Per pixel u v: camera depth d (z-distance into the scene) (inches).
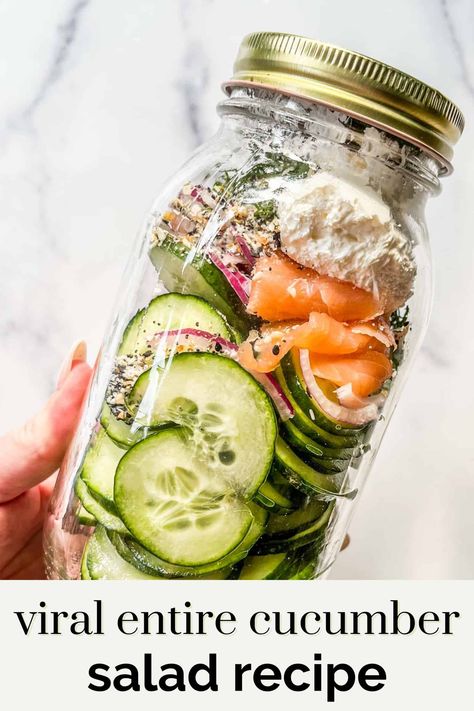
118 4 19.1
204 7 19.0
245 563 14.2
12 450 18.3
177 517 13.6
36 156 19.6
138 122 19.4
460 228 19.6
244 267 13.8
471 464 20.2
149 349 14.1
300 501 14.1
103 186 19.6
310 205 13.6
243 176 14.4
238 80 14.4
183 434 13.5
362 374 13.8
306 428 13.7
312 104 13.8
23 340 20.2
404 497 20.4
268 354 13.4
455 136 14.7
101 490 14.3
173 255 14.4
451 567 20.4
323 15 18.9
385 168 14.3
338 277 13.7
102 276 20.0
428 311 16.0
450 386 20.0
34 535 19.8
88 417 15.5
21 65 19.3
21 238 19.9
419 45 19.0
